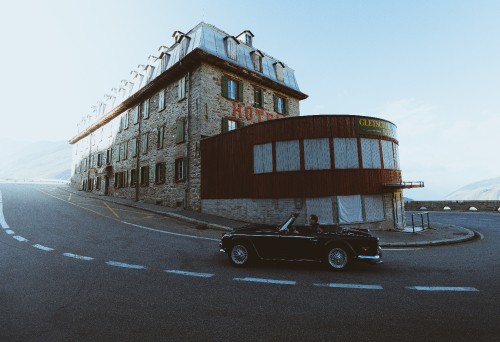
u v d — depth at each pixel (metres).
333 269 6.83
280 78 24.19
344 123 13.81
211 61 18.70
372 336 3.59
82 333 3.59
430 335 3.61
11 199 20.67
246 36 23.27
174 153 20.12
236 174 15.74
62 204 19.52
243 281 5.88
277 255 7.05
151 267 6.74
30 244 8.70
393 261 7.91
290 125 14.08
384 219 13.91
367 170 13.75
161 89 22.39
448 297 4.98
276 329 3.75
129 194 24.98
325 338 3.53
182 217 15.23
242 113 20.58
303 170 13.59
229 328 3.77
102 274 6.12
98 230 11.38
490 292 5.21
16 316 4.06
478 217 20.89
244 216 15.05
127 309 4.37
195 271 6.53
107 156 30.12
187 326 3.82
